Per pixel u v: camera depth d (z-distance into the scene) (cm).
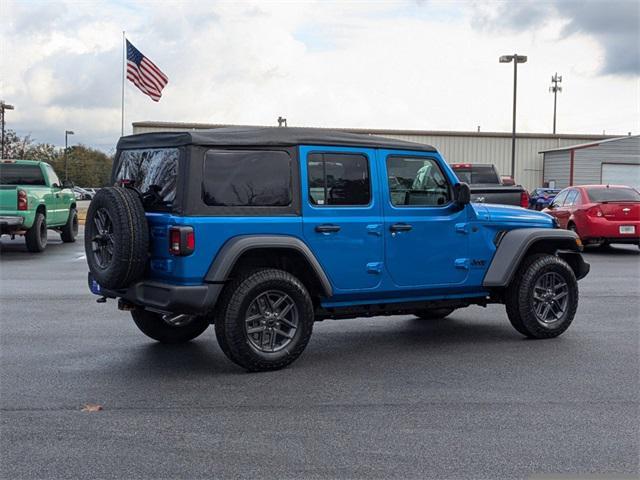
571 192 1923
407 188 735
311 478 425
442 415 542
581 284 1265
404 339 814
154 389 608
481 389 612
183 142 630
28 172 1856
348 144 698
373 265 708
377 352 748
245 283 641
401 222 721
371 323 912
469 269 768
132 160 706
